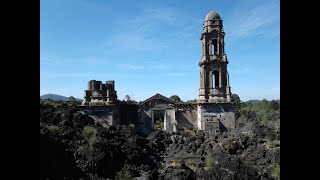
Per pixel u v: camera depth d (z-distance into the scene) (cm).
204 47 8444
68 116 6731
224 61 8312
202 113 8231
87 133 6219
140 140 7262
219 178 5322
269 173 5747
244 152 6856
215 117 8212
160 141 8019
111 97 8525
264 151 6506
